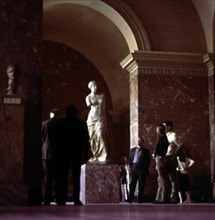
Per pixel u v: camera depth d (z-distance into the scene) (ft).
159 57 60.39
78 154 32.63
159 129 43.78
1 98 32.73
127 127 78.28
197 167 60.54
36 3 34.96
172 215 18.99
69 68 82.02
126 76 77.25
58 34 79.41
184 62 61.16
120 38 70.59
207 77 61.93
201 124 61.26
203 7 61.82
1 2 34.65
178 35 62.08
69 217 17.85
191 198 59.21
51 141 32.63
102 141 50.01
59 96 81.25
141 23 61.36
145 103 60.08
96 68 82.69
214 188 58.75
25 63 34.35
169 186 43.60
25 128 33.50
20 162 32.27
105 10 64.34
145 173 47.85
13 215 19.52
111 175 49.52
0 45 34.27
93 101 50.42
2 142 32.32
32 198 32.78
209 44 62.23
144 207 29.45
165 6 62.39
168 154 44.21
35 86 34.19
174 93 60.85
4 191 31.63
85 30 76.28
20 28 34.63
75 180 32.76
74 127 32.65
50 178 32.76
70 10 69.72
